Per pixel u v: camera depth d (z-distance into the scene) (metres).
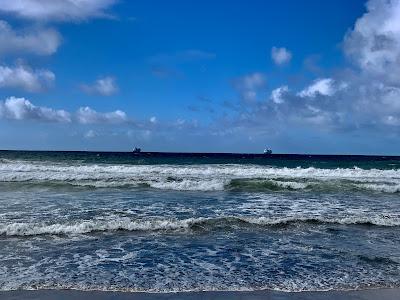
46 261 8.33
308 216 13.55
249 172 29.61
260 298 6.38
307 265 8.33
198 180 22.97
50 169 28.50
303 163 55.59
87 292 6.53
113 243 9.88
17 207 14.39
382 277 7.60
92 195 17.81
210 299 6.30
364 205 16.55
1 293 6.43
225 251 9.33
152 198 17.22
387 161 66.06
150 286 6.90
